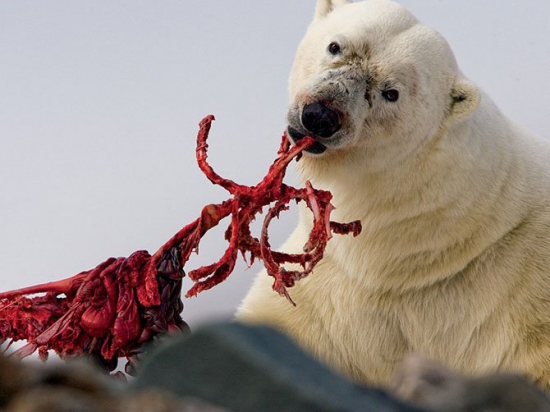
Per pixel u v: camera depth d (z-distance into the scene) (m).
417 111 13.10
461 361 14.20
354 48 13.05
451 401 4.10
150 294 9.52
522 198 14.14
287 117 12.52
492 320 13.95
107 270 9.59
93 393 3.62
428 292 14.07
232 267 10.26
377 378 14.60
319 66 13.29
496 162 13.95
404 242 13.83
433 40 13.48
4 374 3.61
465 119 13.59
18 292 9.79
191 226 10.06
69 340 9.54
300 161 13.86
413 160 13.41
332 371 3.85
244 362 3.67
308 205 10.70
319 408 3.64
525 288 13.84
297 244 14.69
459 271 13.97
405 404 4.01
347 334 14.33
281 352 3.77
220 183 10.65
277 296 14.54
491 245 13.91
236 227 10.30
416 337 14.26
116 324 9.45
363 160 13.27
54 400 3.49
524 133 15.48
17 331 9.83
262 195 10.61
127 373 9.68
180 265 9.80
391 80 12.84
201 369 3.70
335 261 14.25
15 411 3.50
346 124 12.30
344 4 14.41
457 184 13.56
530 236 14.03
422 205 13.61
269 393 3.65
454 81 13.52
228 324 3.76
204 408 3.57
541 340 13.66
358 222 11.12
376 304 14.14
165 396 3.60
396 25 13.38
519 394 4.05
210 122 10.80
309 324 14.42
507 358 13.84
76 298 9.55
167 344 3.73
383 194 13.63
